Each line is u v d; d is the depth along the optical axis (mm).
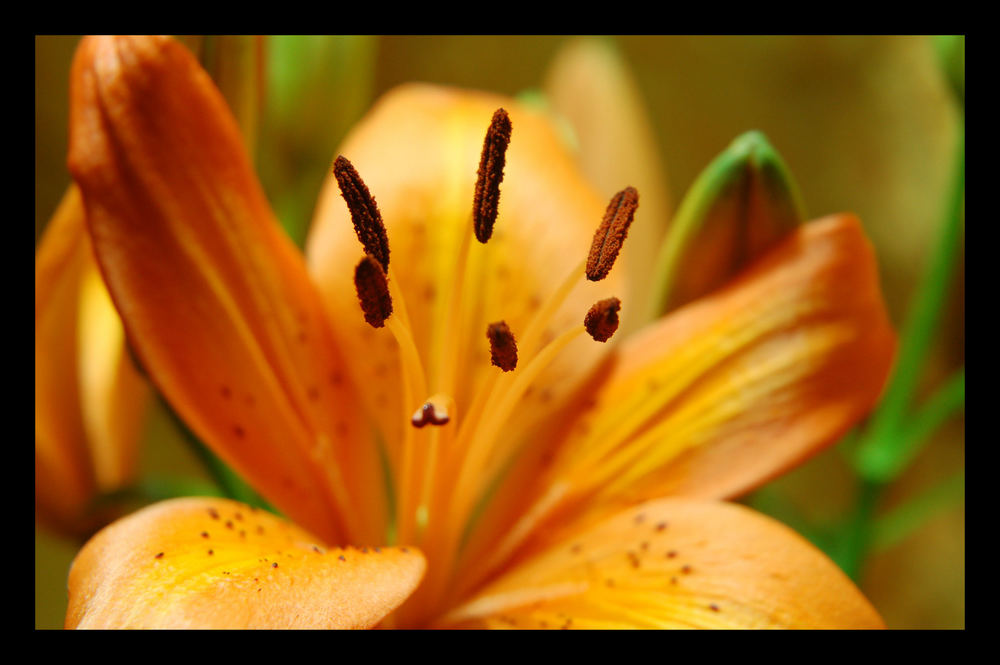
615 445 333
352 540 331
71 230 332
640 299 365
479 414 323
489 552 335
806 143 622
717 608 312
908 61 604
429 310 338
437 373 336
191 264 318
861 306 329
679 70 614
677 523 321
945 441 639
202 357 318
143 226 315
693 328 334
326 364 330
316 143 365
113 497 353
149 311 314
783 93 617
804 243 332
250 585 294
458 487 323
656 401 333
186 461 563
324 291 332
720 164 330
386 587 296
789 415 327
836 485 640
